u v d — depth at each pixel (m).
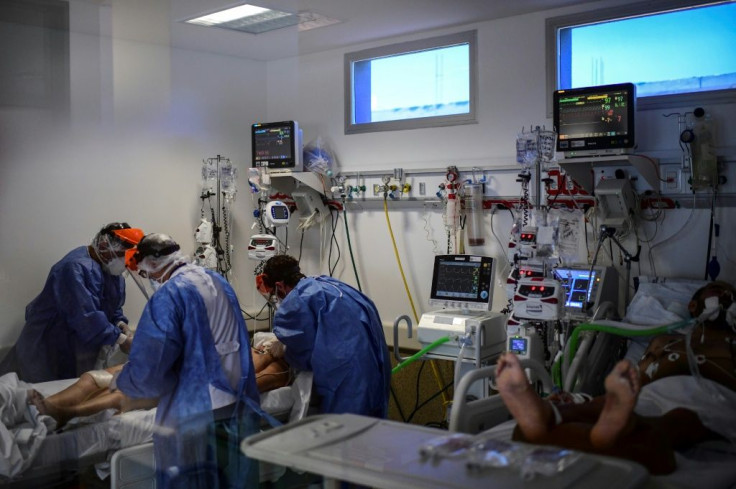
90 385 2.66
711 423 2.17
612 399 1.66
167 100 3.36
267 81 3.84
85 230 2.95
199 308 2.42
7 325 2.72
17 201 2.70
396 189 4.14
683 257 3.36
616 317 3.34
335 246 4.51
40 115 2.73
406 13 3.73
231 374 2.46
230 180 3.85
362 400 2.80
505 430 2.10
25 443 2.49
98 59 2.92
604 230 3.31
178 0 3.05
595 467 1.46
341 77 4.47
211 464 2.39
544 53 3.71
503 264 3.84
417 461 1.51
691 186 3.27
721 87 3.29
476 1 3.53
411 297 4.20
